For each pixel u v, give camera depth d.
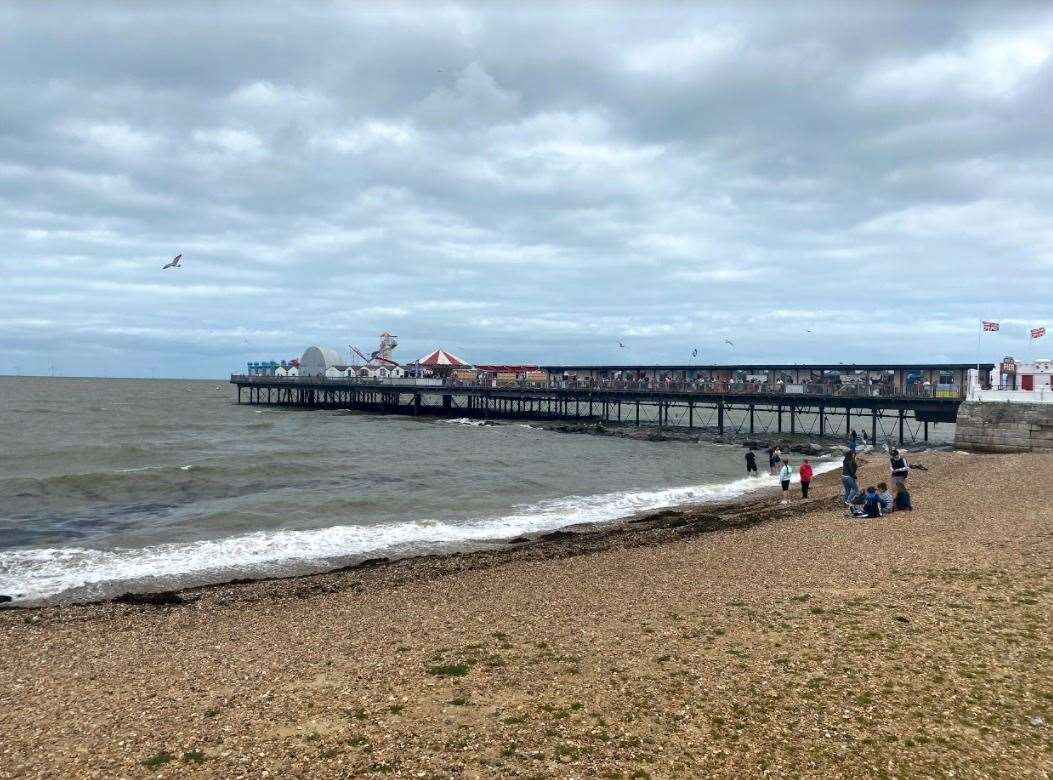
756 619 10.55
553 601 12.44
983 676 8.10
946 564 13.12
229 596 14.27
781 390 57.12
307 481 31.27
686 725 7.20
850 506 20.59
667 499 27.97
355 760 6.66
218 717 7.81
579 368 81.62
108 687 9.04
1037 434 35.94
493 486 30.67
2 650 10.88
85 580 16.30
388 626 11.38
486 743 6.94
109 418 69.75
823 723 7.14
